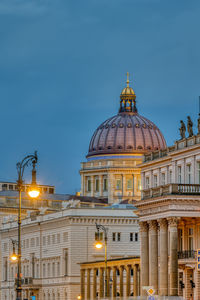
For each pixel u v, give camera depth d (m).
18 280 169.00
